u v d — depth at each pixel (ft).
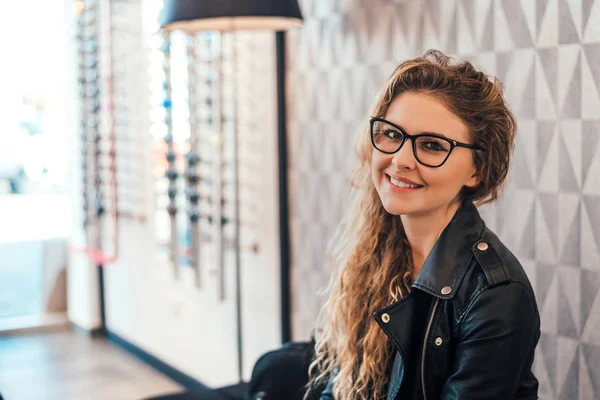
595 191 6.50
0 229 21.83
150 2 13.39
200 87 12.07
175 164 12.99
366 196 5.20
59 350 15.69
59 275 17.83
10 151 25.71
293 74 9.98
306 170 9.92
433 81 4.41
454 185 4.45
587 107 6.51
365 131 4.93
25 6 23.41
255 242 11.16
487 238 4.58
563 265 6.84
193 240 11.87
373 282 5.16
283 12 8.54
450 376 4.38
